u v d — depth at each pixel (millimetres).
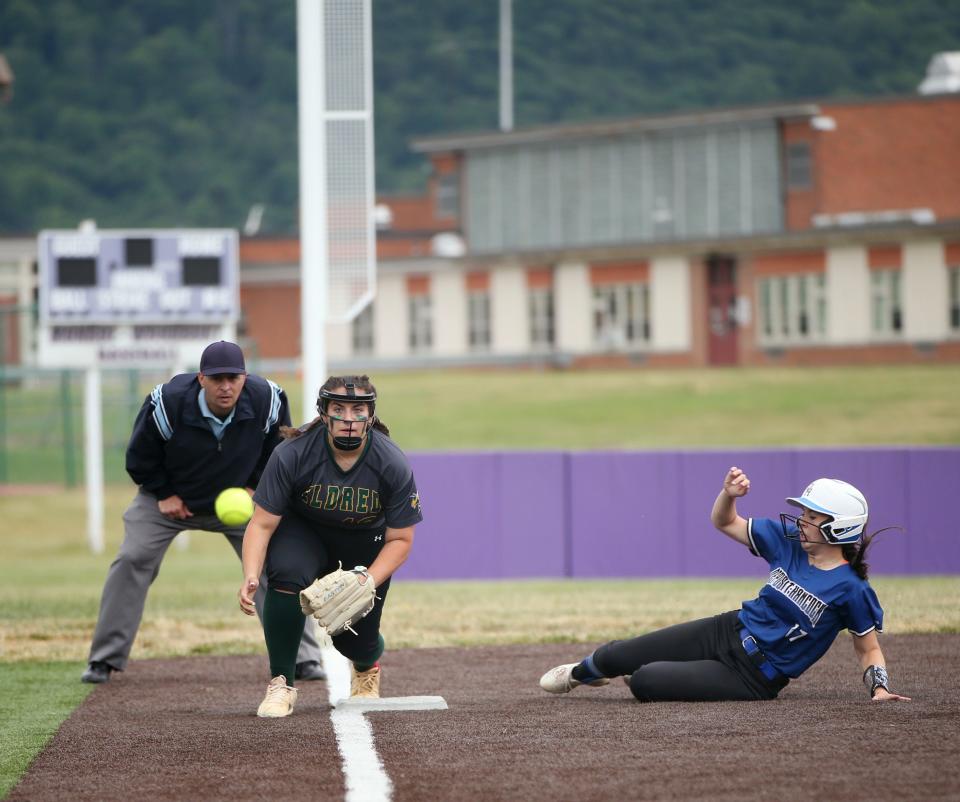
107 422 127375
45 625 36375
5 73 123625
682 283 153875
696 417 126000
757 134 168250
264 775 18547
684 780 17562
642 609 38375
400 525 22797
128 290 70812
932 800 16359
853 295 148250
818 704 22297
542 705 23438
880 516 50562
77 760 19953
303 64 33938
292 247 186250
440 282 162750
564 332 158500
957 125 166625
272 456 22547
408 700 24062
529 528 52406
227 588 48969
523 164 178750
